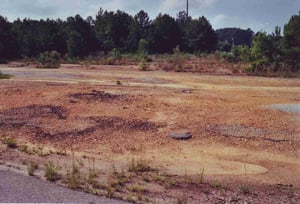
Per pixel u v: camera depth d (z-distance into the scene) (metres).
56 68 29.83
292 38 26.86
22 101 12.45
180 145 8.65
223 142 8.80
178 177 6.61
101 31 63.22
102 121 10.25
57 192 5.02
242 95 14.80
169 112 11.23
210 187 6.13
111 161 7.45
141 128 9.76
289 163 7.66
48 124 9.97
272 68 25.45
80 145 8.59
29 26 61.66
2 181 5.30
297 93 15.86
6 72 24.09
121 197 5.13
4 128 9.58
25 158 6.98
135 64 35.31
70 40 48.72
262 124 9.99
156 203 5.05
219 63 31.75
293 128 9.70
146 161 7.55
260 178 6.79
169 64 31.19
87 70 27.25
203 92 15.38
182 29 66.56
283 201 5.66
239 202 5.50
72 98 12.80
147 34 62.22
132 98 13.03
